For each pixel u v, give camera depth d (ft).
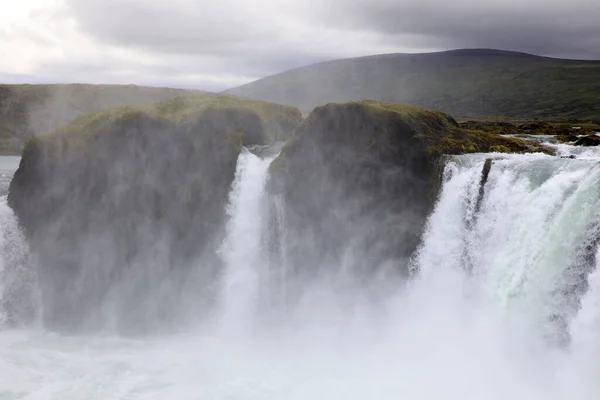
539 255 83.61
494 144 116.67
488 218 95.61
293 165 115.75
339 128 115.24
